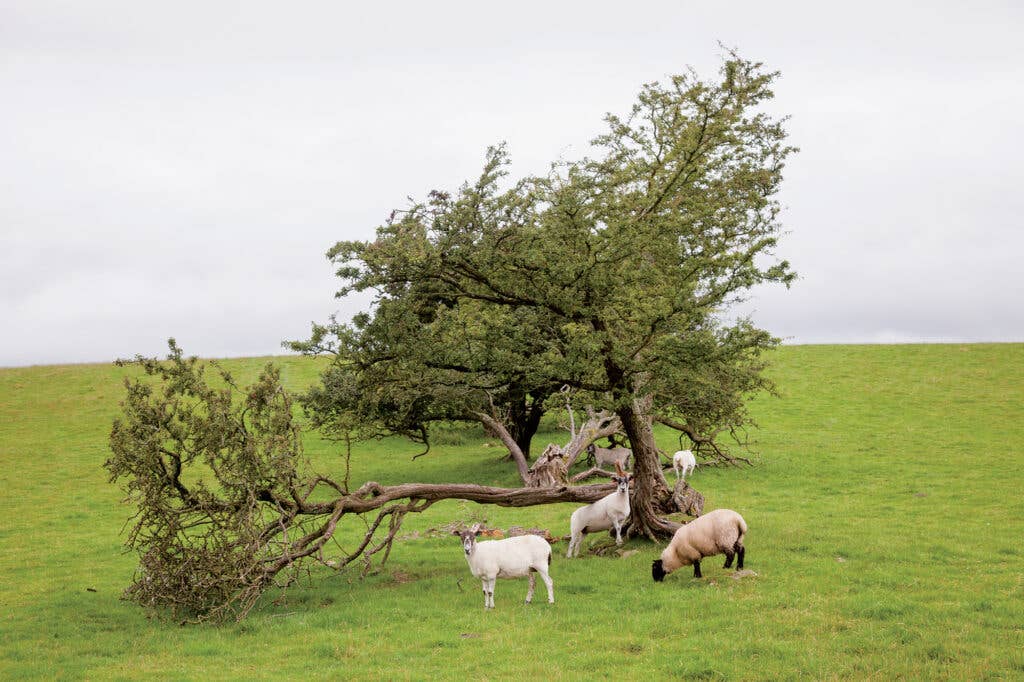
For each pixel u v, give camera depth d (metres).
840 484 35.88
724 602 19.02
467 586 22.27
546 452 36.22
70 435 55.22
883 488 34.62
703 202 27.78
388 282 24.23
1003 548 23.41
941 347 71.75
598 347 23.08
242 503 21.09
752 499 33.31
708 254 26.84
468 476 40.56
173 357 21.06
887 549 23.66
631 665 15.62
